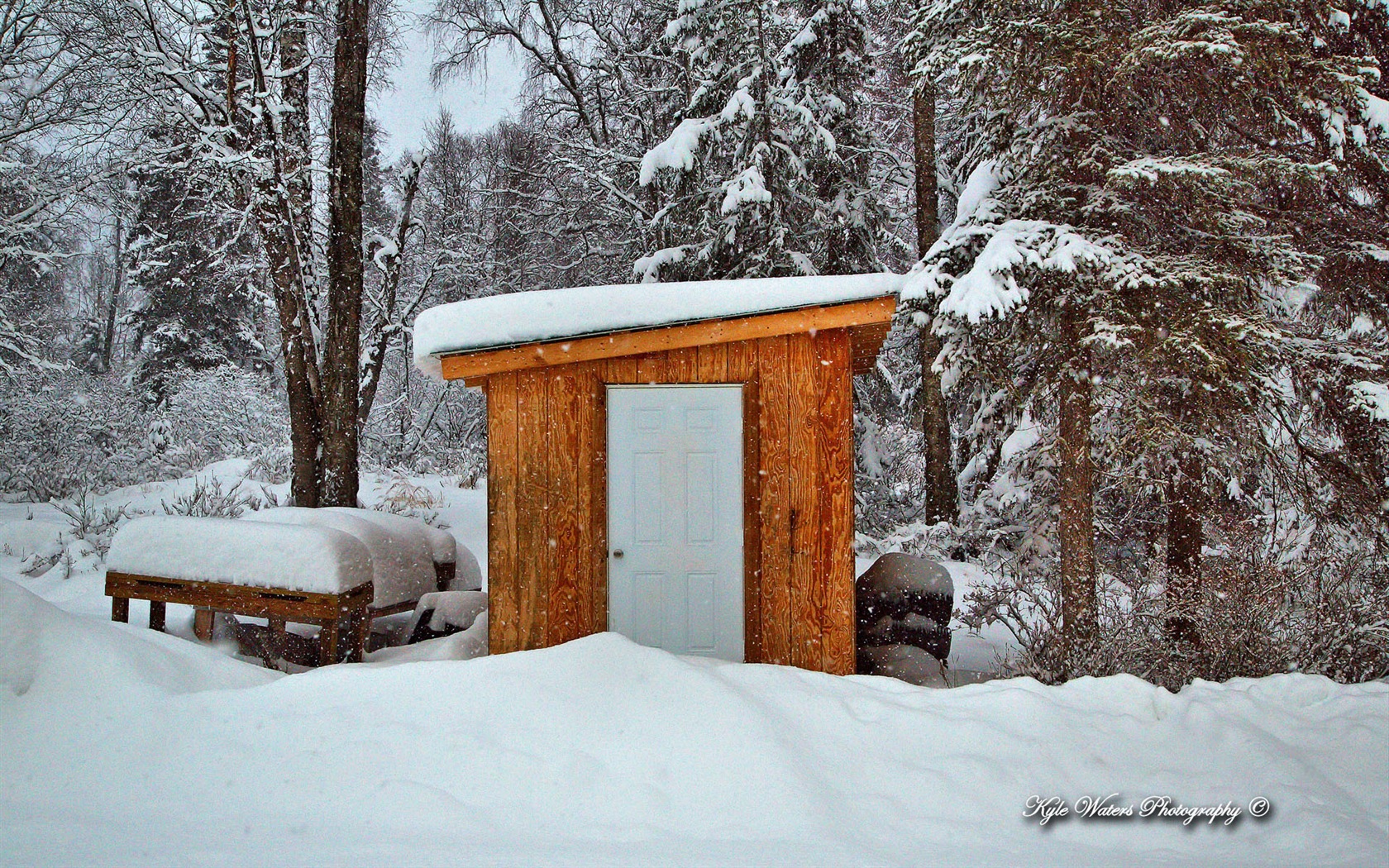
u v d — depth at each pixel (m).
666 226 15.48
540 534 6.03
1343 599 6.77
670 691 4.59
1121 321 6.55
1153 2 6.81
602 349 5.96
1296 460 7.77
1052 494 9.86
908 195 17.70
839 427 6.09
